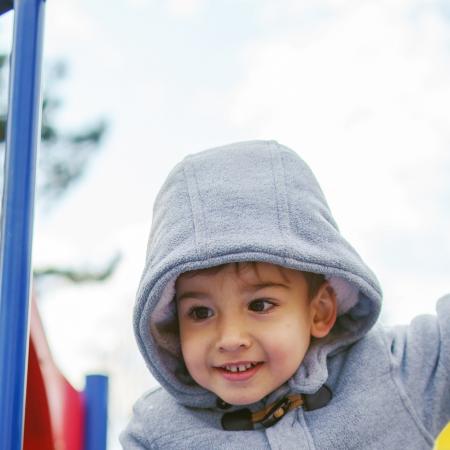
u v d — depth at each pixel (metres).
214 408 0.97
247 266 0.88
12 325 0.77
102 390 1.00
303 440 0.89
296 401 0.92
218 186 0.91
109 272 4.63
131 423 1.03
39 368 0.93
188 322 0.90
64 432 0.95
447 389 0.93
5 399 0.75
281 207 0.90
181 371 0.98
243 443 0.92
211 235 0.87
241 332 0.86
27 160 0.82
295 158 0.95
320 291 0.94
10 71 0.86
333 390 0.94
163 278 0.87
